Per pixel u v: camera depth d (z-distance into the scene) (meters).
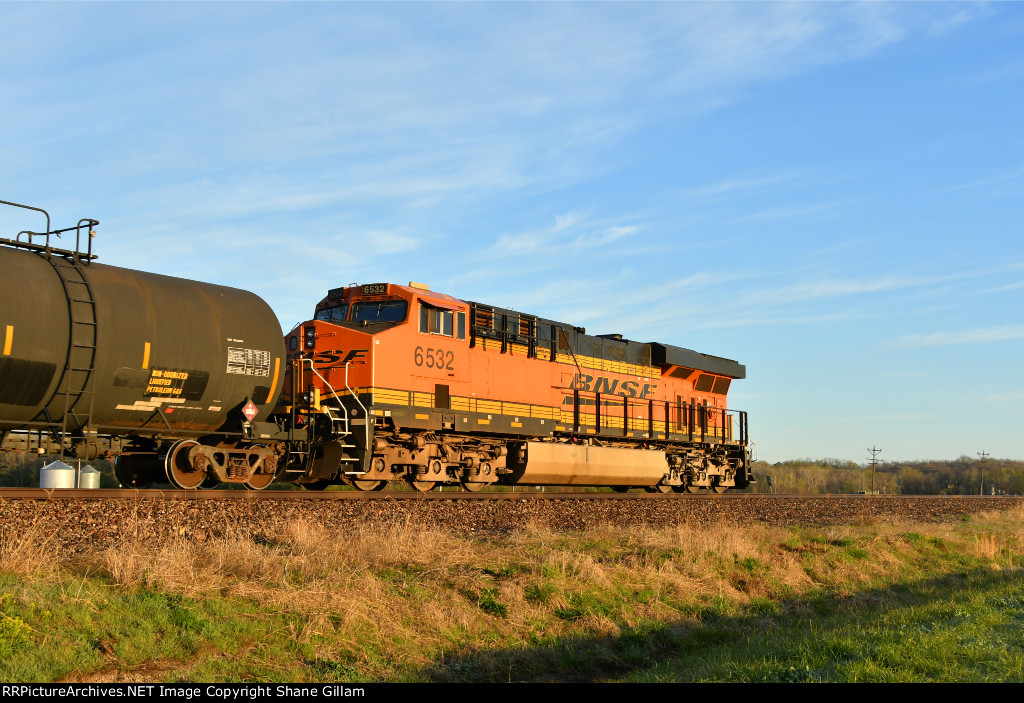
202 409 15.80
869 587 16.14
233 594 9.67
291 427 17.84
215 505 13.60
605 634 11.38
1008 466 106.50
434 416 20.73
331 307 21.50
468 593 11.33
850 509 26.47
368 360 19.45
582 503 20.09
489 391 22.61
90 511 12.36
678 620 12.46
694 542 15.78
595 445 26.88
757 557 15.83
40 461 37.69
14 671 7.29
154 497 13.77
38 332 13.32
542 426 24.34
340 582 10.50
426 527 14.81
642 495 23.70
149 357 14.66
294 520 13.54
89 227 14.94
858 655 9.33
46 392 13.61
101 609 8.66
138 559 9.83
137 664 8.04
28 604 8.23
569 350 25.92
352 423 19.17
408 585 11.04
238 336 16.20
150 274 15.69
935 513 29.20
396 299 20.62
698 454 31.97
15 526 11.15
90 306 14.06
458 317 21.86
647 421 29.22
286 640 9.05
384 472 19.97
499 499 18.73
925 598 15.58
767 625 12.79
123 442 15.41
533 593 11.73
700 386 32.78
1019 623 11.19
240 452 16.88
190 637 8.52
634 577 13.29
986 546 20.81
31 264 13.83
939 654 9.22
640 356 29.47
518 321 24.05
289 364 20.64
